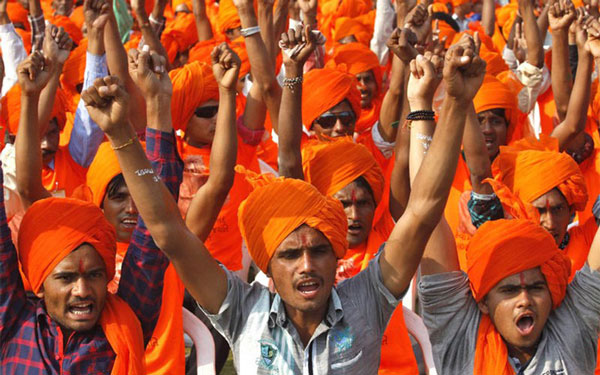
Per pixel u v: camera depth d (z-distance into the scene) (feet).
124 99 20.27
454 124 20.54
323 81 35.35
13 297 22.84
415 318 28.68
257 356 21.58
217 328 22.13
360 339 21.61
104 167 29.27
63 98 34.83
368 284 22.07
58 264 22.40
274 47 34.63
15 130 34.65
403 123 29.32
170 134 23.06
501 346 22.58
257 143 34.27
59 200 22.88
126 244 29.53
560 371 22.39
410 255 21.47
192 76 33.63
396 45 28.53
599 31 28.07
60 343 22.52
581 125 34.86
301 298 21.12
